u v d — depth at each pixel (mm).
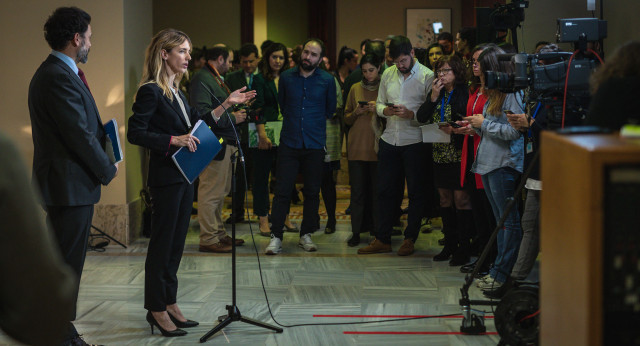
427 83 5535
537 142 3861
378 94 5773
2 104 5949
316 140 5828
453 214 5414
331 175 6578
